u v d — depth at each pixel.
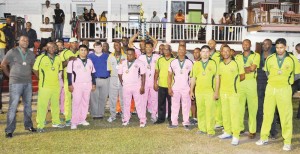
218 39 18.36
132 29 18.11
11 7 21.19
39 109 9.25
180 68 9.53
